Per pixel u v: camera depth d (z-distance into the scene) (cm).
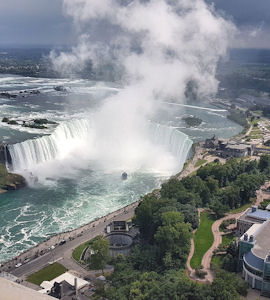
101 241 15125
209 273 14100
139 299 11775
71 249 17000
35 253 16775
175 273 13788
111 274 14488
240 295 12394
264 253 13212
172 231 15038
